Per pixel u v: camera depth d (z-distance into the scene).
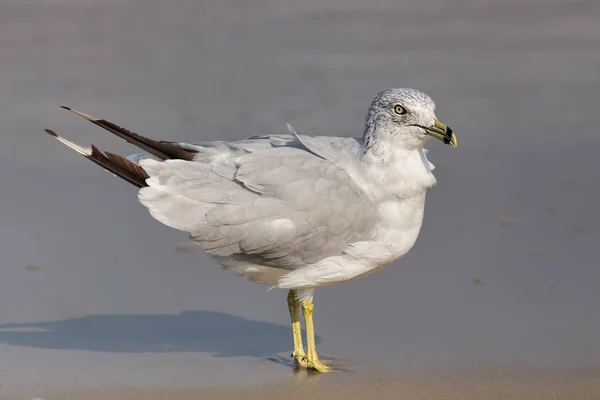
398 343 11.32
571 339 11.26
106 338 11.54
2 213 15.47
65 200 16.11
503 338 11.34
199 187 10.71
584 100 21.09
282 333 11.88
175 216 10.62
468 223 14.98
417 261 13.74
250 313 12.45
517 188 16.39
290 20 27.48
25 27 26.27
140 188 10.91
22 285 12.96
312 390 10.12
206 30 26.58
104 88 22.08
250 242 10.67
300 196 10.66
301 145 11.27
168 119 19.98
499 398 9.82
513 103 21.02
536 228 14.73
